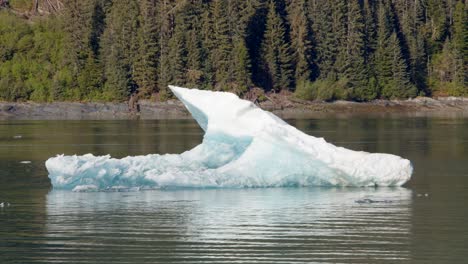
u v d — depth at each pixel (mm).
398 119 174500
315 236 51594
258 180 66562
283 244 49938
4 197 64438
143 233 52562
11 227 54281
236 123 70562
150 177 67062
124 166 68312
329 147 67000
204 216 56656
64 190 67000
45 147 107125
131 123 163125
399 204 60344
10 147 107250
